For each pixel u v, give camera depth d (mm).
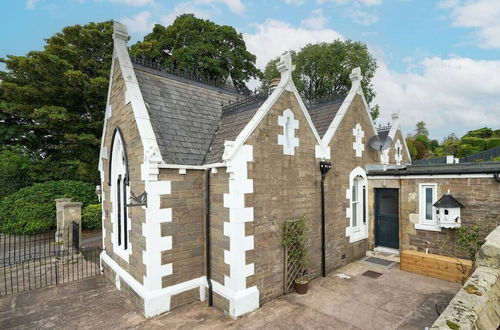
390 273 8719
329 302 6844
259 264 6711
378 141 10766
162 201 6320
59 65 18062
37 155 20484
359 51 24438
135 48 22250
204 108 9047
